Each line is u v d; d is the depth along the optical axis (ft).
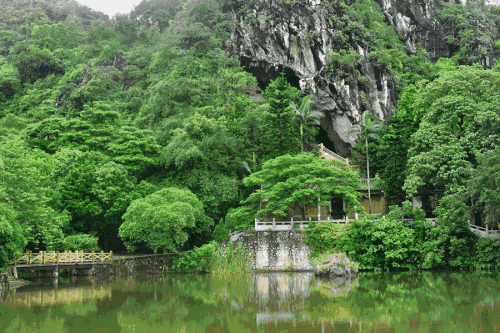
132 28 364.58
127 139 173.17
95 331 60.34
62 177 144.15
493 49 329.93
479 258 117.70
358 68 238.89
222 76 226.99
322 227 132.57
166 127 187.52
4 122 215.51
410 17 322.34
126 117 233.96
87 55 320.29
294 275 121.80
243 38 253.24
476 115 126.21
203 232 153.79
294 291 92.79
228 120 189.47
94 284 110.52
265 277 118.83
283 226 137.39
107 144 169.68
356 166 174.81
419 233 124.98
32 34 353.10
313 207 152.05
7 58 332.39
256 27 251.80
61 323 65.31
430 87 144.87
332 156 180.75
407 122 152.25
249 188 167.43
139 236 131.64
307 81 229.25
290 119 179.11
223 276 124.57
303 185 136.26
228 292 93.56
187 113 197.67
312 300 81.35
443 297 79.92
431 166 124.67
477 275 108.68
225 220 150.00
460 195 120.16
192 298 86.48
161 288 101.24
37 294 93.71
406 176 137.18
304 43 239.91
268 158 170.19
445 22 337.11
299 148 181.57
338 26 247.91
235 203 167.22
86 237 134.72
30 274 127.85
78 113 251.19
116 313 72.69
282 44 242.78
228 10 281.95
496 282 96.17
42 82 298.56
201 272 132.36
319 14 246.47
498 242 116.57
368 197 154.71
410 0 323.57
